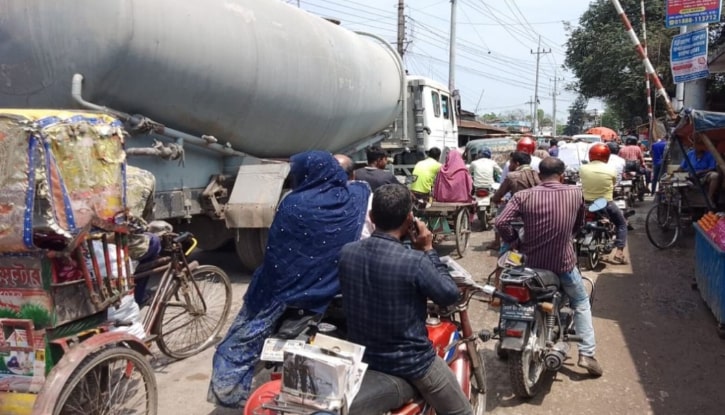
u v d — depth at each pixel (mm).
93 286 3117
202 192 6246
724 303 4582
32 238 2703
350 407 2203
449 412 2561
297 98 6719
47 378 2750
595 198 7000
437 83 12328
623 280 6461
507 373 4207
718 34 18391
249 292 3328
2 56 4680
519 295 3543
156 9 4980
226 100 5852
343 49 7816
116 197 3158
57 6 4598
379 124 9719
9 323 2900
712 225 5352
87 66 4723
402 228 2535
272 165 6453
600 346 4609
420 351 2447
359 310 2447
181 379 4250
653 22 24047
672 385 3930
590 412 3615
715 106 18172
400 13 25094
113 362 3131
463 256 8016
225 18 5680
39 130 2670
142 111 5324
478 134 31516
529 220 3852
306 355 2203
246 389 3154
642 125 21109
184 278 4445
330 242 3137
